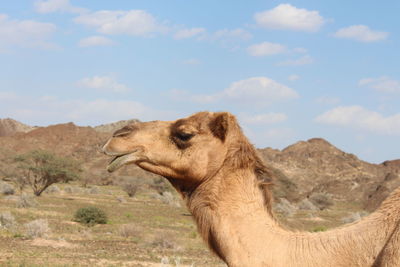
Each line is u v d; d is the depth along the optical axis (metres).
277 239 4.36
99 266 19.50
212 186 4.64
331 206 64.94
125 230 31.83
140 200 76.00
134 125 5.04
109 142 4.99
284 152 150.62
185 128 4.77
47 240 26.80
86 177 110.31
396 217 4.15
